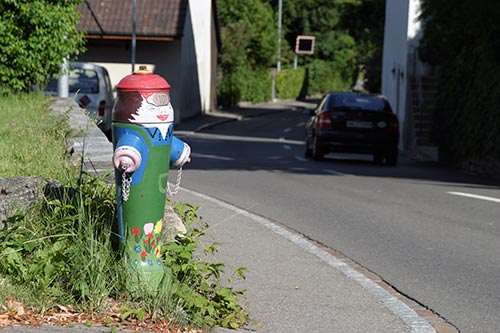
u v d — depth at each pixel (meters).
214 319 5.95
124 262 5.91
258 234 9.70
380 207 12.34
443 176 18.70
